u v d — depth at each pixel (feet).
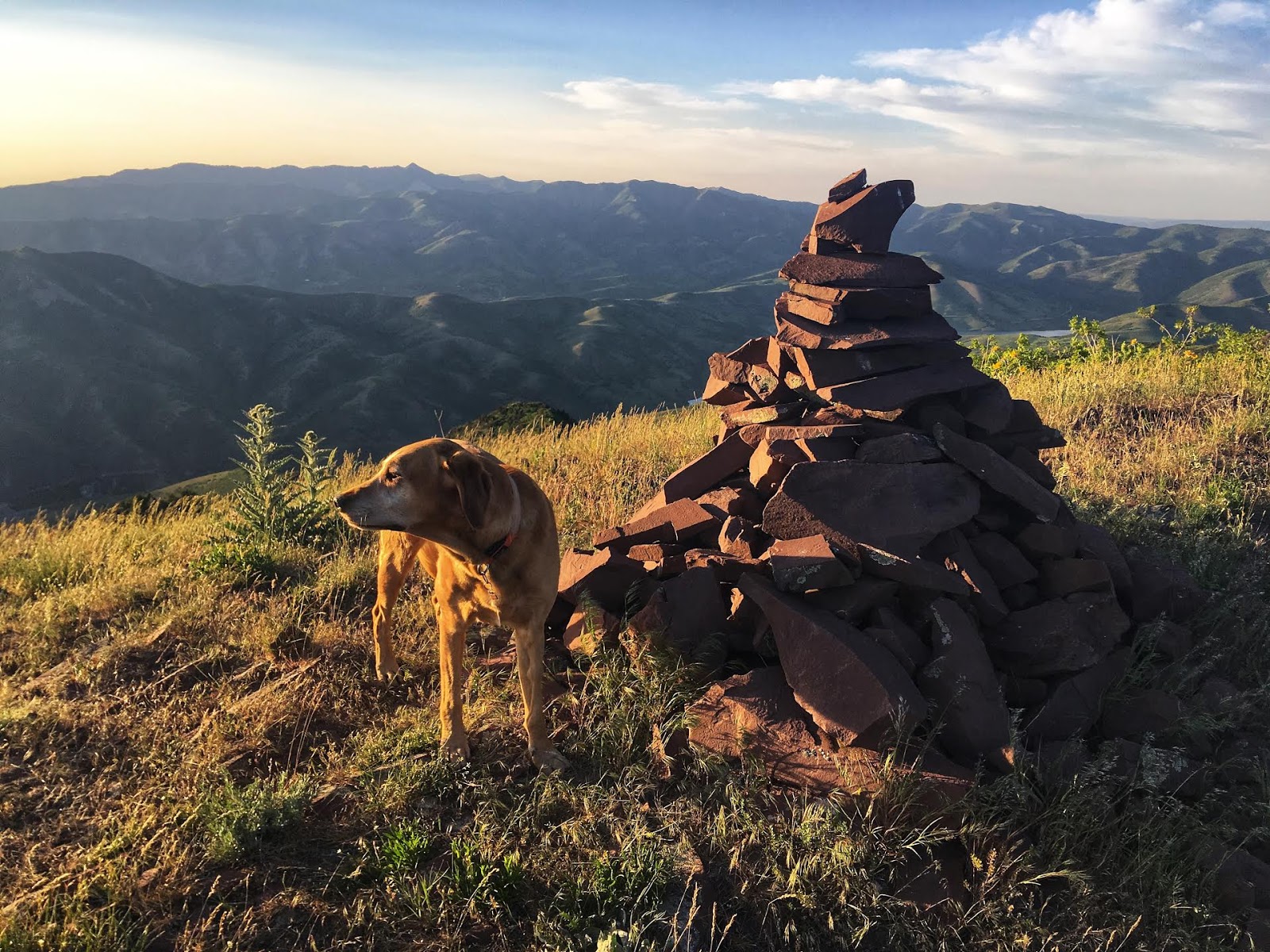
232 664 16.16
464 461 11.53
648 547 17.67
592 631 15.49
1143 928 10.27
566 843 11.16
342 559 20.85
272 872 10.59
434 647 16.78
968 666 13.37
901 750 12.10
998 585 15.94
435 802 12.00
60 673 15.46
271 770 12.77
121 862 10.25
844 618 14.20
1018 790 11.35
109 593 19.11
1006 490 16.40
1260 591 18.28
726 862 10.91
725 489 18.37
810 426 17.78
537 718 13.05
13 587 21.01
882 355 18.01
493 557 12.20
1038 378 40.78
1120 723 14.10
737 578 15.74
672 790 12.44
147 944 9.36
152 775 12.39
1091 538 17.56
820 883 10.39
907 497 15.99
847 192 19.66
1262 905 10.73
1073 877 10.31
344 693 15.10
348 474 30.81
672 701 13.60
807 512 15.81
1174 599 16.94
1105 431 29.32
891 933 9.94
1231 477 23.61
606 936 8.99
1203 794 12.55
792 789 11.98
